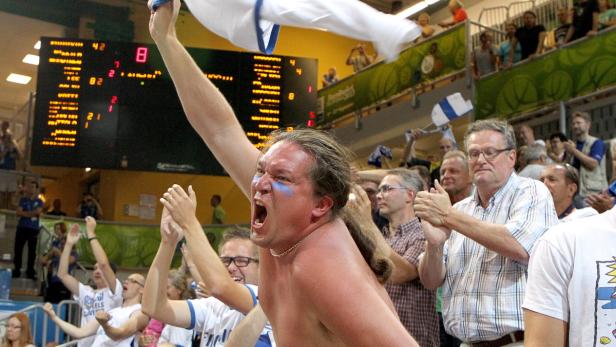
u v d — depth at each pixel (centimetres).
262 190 145
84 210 1471
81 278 1324
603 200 414
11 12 1639
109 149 1228
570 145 793
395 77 1336
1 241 1323
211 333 343
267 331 293
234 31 180
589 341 208
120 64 1252
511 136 351
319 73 1719
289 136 153
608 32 947
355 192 287
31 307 792
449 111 710
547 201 333
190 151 1246
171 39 194
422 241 387
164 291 334
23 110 1952
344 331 130
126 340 600
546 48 1103
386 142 1396
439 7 1684
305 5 164
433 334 376
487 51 1159
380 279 148
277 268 148
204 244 296
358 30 157
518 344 315
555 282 217
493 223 336
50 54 1246
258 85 1255
